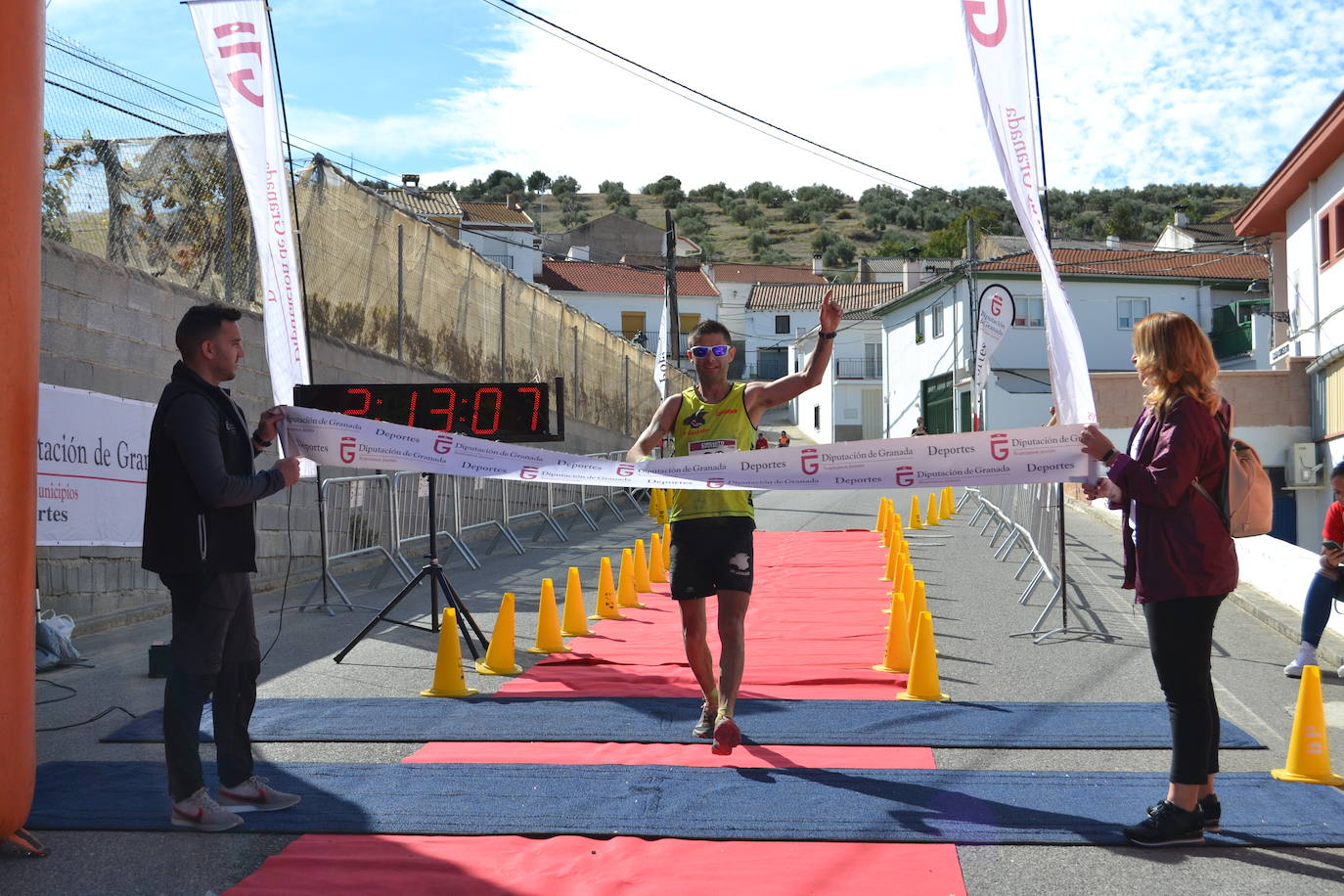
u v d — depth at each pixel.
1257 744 5.78
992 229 82.44
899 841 4.32
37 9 4.41
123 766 5.44
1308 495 23.36
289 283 9.06
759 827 4.48
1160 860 4.16
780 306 71.12
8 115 4.24
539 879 3.96
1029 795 4.87
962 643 8.70
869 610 10.28
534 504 19.52
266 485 4.59
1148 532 4.34
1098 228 119.19
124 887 3.93
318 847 4.29
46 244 9.02
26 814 4.29
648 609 10.71
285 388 8.99
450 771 5.30
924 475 5.56
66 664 8.03
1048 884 3.93
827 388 57.47
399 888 3.89
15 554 4.22
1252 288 39.22
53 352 9.09
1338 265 20.98
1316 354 22.27
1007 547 14.02
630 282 71.19
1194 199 139.25
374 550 12.81
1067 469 5.48
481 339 20.62
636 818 4.59
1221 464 4.29
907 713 6.38
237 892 3.86
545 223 138.00
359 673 7.70
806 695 6.90
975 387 19.22
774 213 152.12
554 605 8.62
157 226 11.09
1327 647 8.04
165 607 10.49
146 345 10.37
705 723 5.88
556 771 5.29
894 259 82.56
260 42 9.02
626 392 31.70
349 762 5.52
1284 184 22.70
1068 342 6.42
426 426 7.75
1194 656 4.28
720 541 5.59
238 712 4.76
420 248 17.95
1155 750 5.63
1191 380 4.36
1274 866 4.11
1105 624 9.42
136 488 9.92
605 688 7.15
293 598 11.46
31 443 4.35
